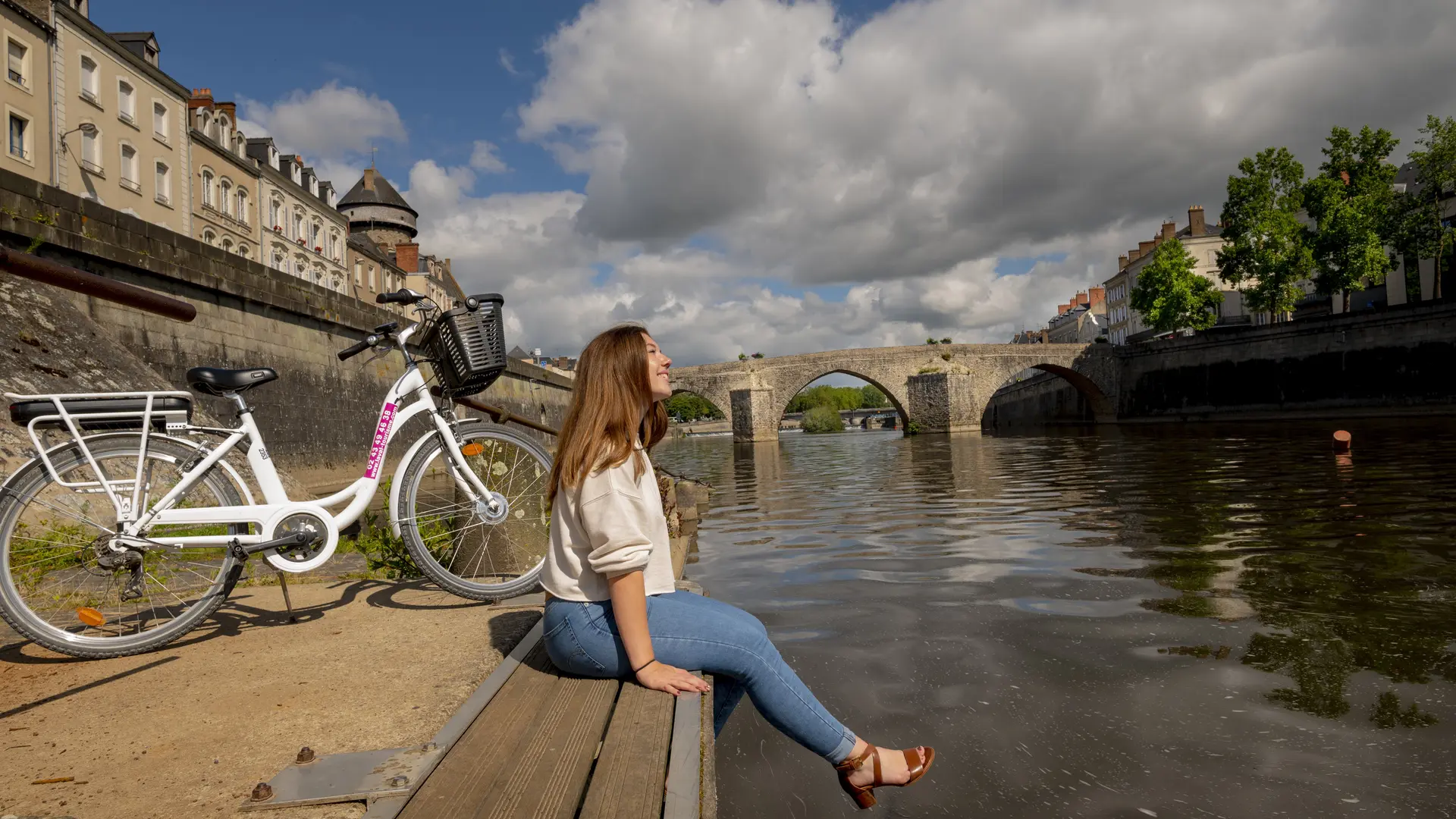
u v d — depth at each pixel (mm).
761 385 50875
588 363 1933
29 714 1951
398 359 20141
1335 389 38281
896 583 5559
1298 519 7906
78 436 2346
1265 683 3291
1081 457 20047
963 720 2990
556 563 1932
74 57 22312
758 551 7352
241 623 2832
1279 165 39938
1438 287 37719
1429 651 3645
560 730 1620
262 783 1450
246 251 31172
